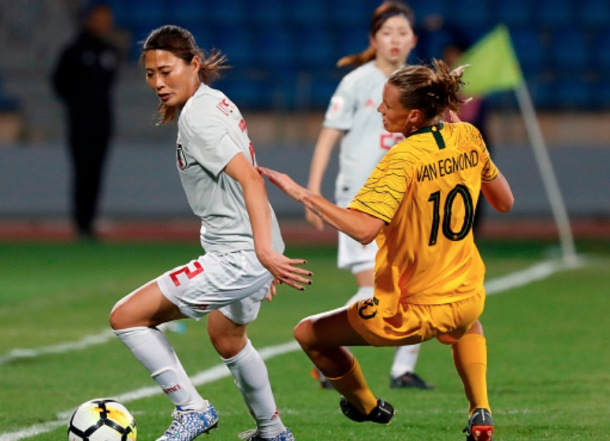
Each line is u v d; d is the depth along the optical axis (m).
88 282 46.88
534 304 40.88
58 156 71.69
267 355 31.20
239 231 18.97
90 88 61.06
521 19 81.69
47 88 75.44
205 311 19.02
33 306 40.78
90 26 60.84
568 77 73.00
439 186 18.41
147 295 18.83
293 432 22.14
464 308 18.78
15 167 71.69
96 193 63.03
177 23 81.75
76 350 32.22
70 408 24.62
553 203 70.44
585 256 56.06
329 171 70.25
